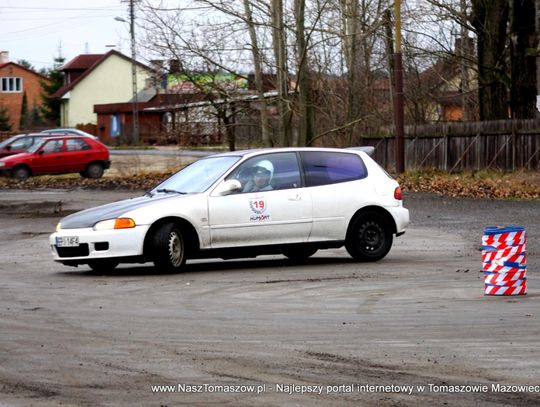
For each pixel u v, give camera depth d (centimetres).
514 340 986
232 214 1603
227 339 997
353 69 4581
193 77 3916
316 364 877
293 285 1420
